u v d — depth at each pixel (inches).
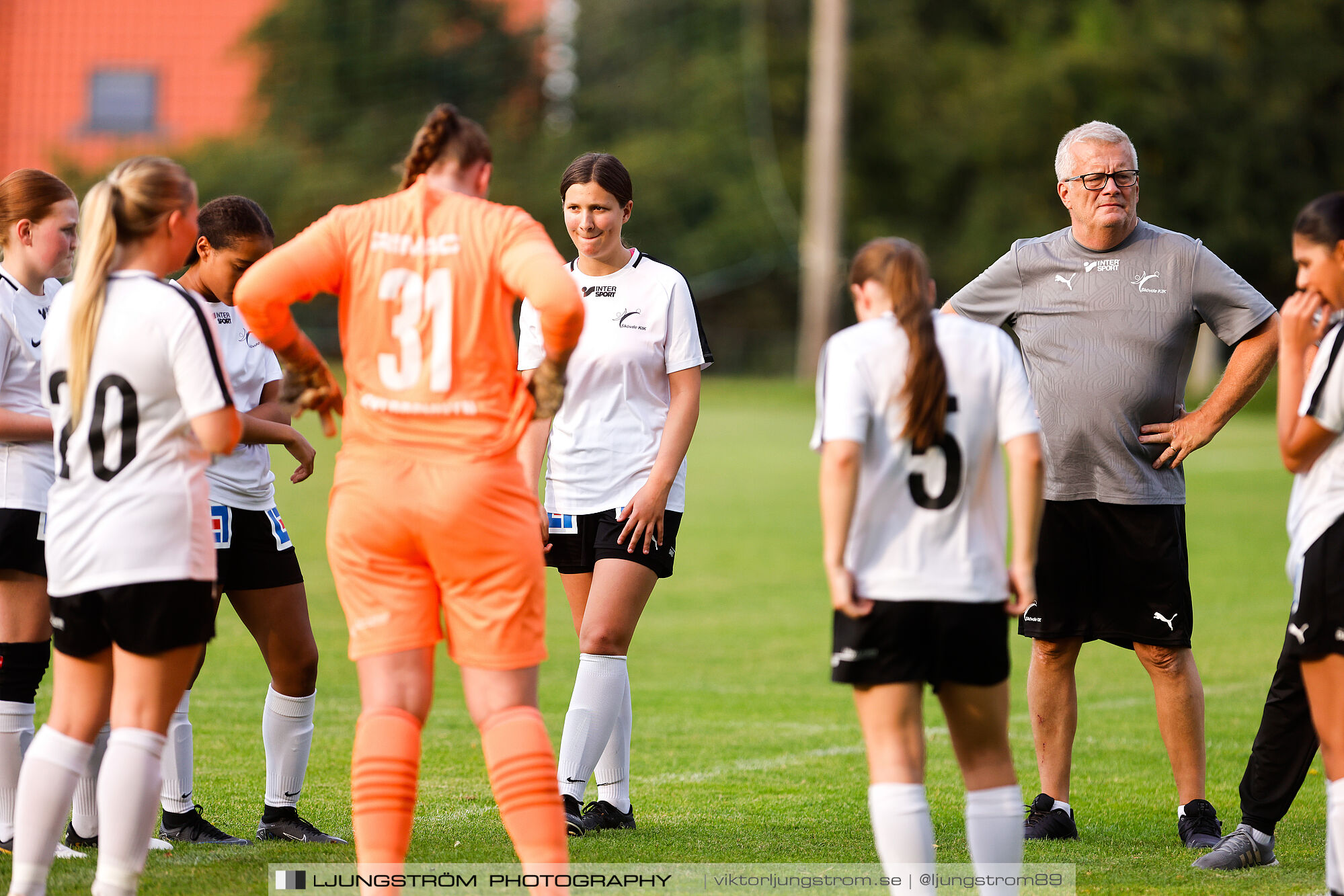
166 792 675.4
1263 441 3634.4
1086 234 740.7
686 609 1574.8
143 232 530.3
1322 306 533.3
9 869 602.9
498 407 514.9
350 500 513.7
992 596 504.1
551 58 5039.4
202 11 4360.2
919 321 500.1
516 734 506.6
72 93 4205.2
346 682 1160.8
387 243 516.7
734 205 5433.1
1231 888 608.4
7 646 626.8
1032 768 883.4
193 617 522.6
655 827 721.6
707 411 4133.9
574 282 504.4
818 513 2352.4
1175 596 718.5
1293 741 639.8
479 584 510.6
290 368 539.8
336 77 4291.3
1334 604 527.5
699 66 5457.7
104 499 516.1
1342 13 5487.2
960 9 6097.4
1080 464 725.3
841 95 4566.9
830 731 988.6
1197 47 5349.4
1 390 625.0
